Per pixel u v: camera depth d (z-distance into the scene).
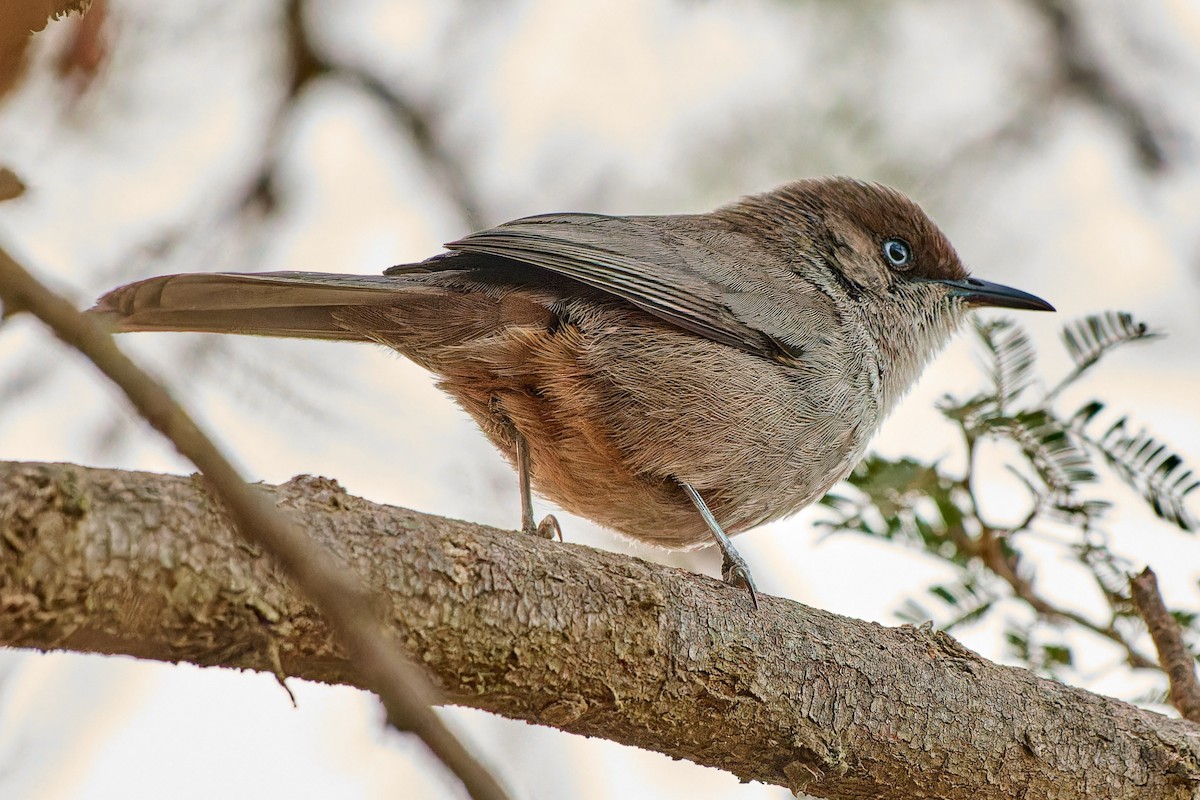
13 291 4.38
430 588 6.93
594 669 7.55
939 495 10.95
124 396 4.52
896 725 8.54
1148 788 9.13
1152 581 10.39
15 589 5.68
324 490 6.95
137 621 6.04
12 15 7.23
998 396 10.98
